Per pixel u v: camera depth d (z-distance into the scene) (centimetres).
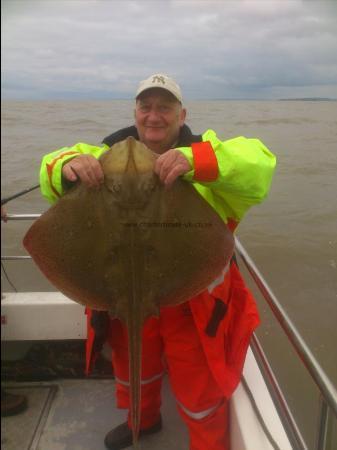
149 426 280
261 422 205
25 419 303
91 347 234
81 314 335
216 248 184
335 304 364
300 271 425
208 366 228
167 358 236
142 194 176
